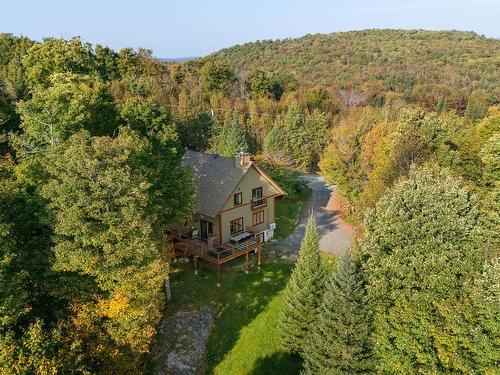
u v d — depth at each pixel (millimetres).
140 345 20594
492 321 17328
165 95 76562
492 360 17047
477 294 18297
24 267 19266
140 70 87875
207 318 28062
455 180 24281
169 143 32625
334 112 94438
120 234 18875
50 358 16766
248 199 38094
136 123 33312
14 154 32000
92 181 19375
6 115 37125
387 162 38281
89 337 19719
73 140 20953
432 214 21688
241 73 117562
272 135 71188
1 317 16578
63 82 32375
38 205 20641
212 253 32156
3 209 20062
